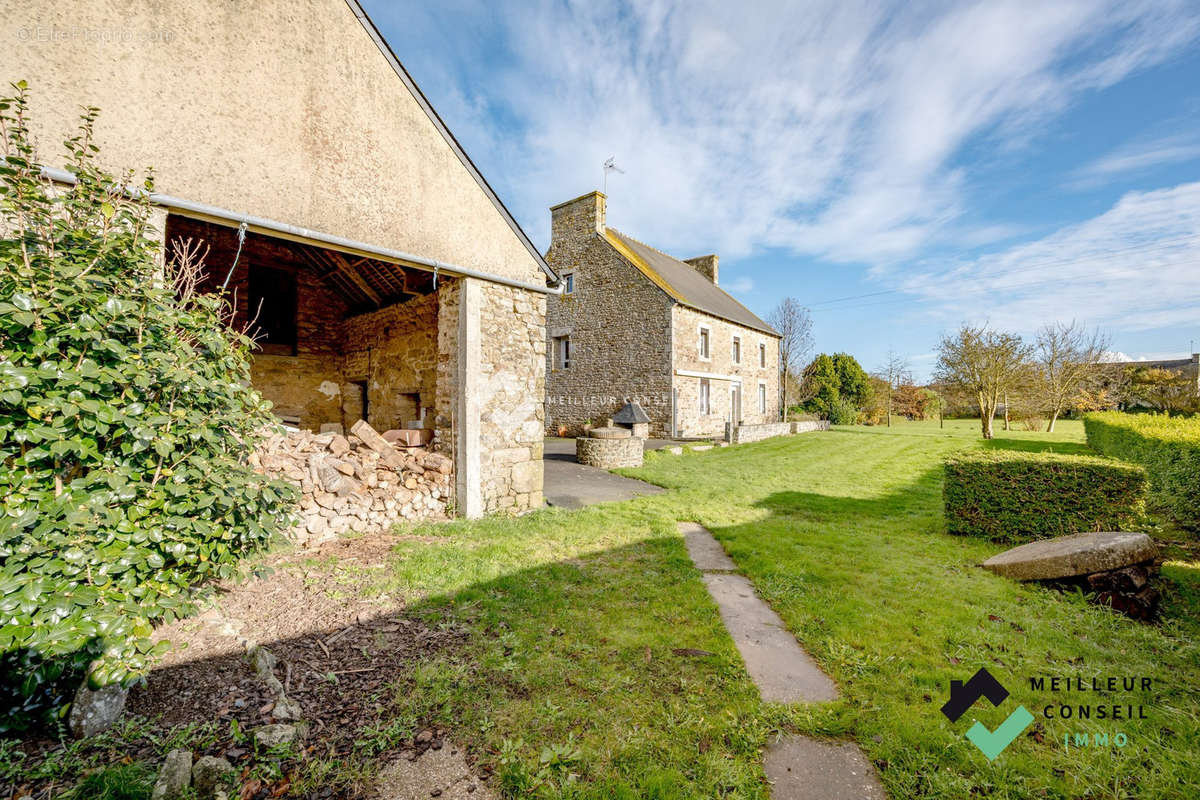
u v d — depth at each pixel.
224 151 4.08
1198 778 1.89
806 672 2.77
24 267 2.14
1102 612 3.37
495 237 6.23
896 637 3.09
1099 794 1.85
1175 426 7.39
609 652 2.92
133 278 2.67
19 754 1.88
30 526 2.13
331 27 4.76
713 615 3.45
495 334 6.20
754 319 23.22
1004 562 4.13
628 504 7.04
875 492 8.02
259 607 3.32
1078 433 19.28
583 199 18.86
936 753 2.08
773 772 2.01
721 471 10.16
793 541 5.20
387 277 7.86
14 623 1.92
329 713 2.30
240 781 1.83
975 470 5.29
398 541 4.95
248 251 8.86
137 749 1.99
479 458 6.00
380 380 8.75
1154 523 5.48
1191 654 2.83
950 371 18.14
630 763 2.02
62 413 2.17
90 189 2.60
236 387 3.03
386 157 5.18
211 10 4.03
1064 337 20.02
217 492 2.62
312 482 5.04
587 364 18.62
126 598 2.25
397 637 3.05
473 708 2.36
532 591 3.79
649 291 16.80
